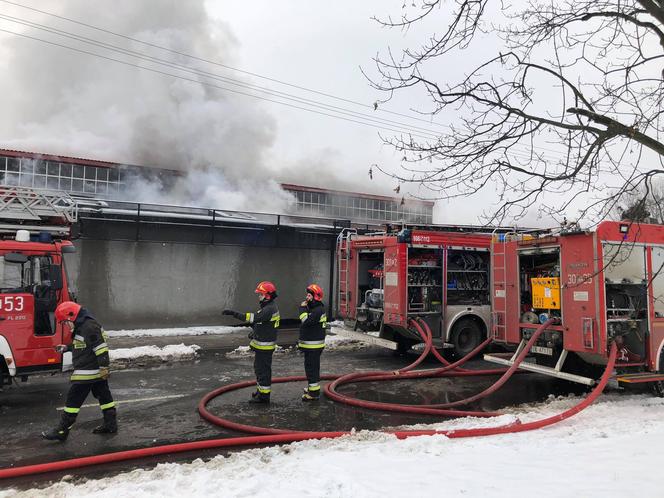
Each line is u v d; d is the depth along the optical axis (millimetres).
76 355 5211
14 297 6395
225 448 4906
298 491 3467
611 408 6297
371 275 11312
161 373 8516
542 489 3387
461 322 10266
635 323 6961
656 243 7211
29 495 3645
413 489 3441
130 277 12672
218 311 13828
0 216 6918
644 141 4254
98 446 4992
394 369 9375
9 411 6195
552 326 7336
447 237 10078
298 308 15125
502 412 6305
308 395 6832
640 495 3213
